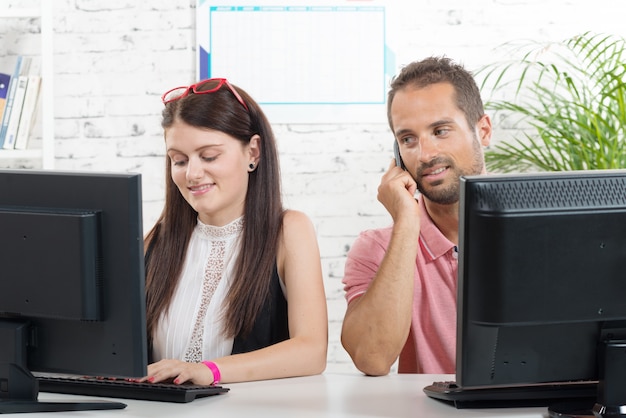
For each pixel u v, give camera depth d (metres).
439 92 2.43
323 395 1.96
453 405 1.85
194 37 4.05
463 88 2.45
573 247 1.66
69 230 1.74
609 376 1.72
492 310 1.65
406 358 2.54
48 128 3.71
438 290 2.48
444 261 2.48
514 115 4.01
